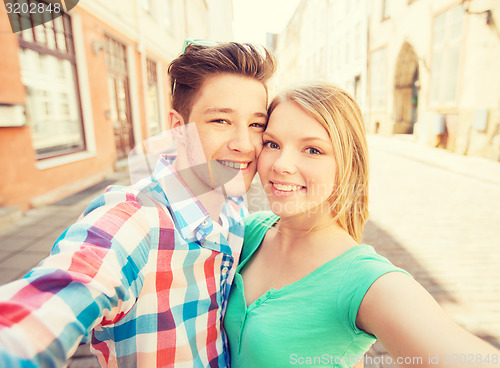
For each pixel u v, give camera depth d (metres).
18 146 4.30
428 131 9.45
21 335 0.38
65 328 0.41
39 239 3.38
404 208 4.41
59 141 5.57
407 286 0.55
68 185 5.29
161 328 0.66
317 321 0.63
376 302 0.56
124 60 8.19
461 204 4.52
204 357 0.72
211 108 0.76
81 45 5.91
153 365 0.65
